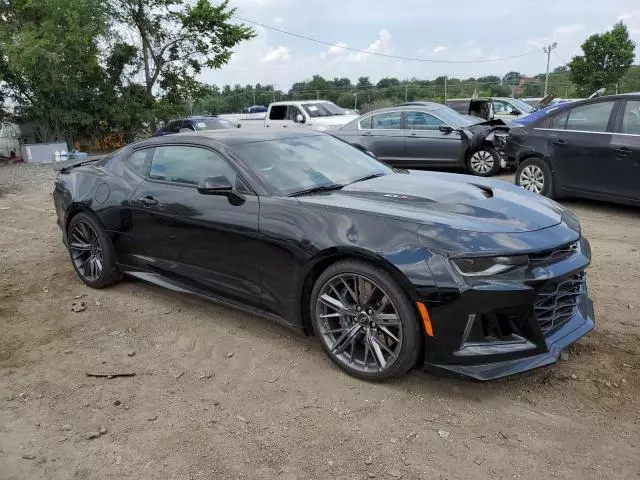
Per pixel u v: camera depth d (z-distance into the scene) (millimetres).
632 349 3578
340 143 4844
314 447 2748
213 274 4035
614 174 7219
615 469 2531
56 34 19500
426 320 2959
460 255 2908
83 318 4430
